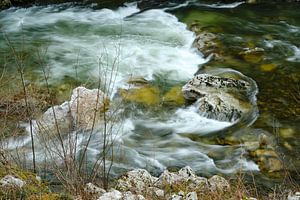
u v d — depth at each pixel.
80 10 14.48
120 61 11.24
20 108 8.18
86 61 11.22
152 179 6.59
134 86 10.11
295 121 8.88
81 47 12.00
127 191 5.74
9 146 7.32
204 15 13.68
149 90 9.99
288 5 14.47
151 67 11.03
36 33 12.94
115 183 6.44
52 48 11.91
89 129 8.13
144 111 9.36
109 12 14.33
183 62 11.30
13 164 5.84
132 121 9.07
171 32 12.80
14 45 12.07
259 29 12.84
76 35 12.80
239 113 9.02
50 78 10.34
